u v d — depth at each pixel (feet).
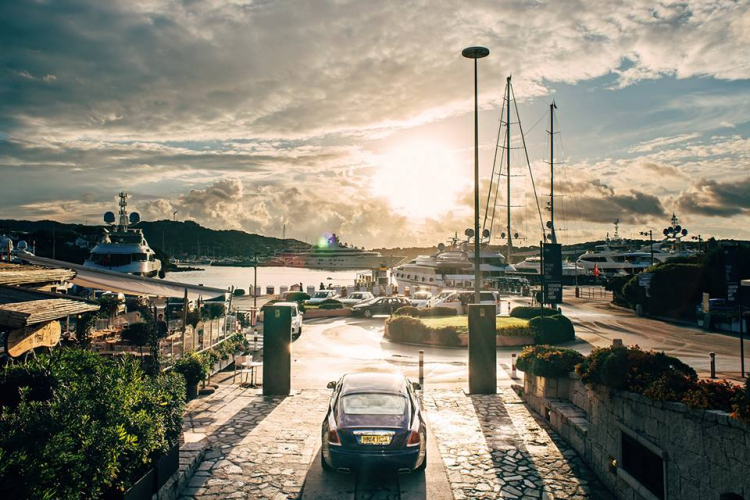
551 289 92.99
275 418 37.65
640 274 109.50
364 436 25.50
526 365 40.14
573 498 24.64
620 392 24.09
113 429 17.97
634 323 96.94
